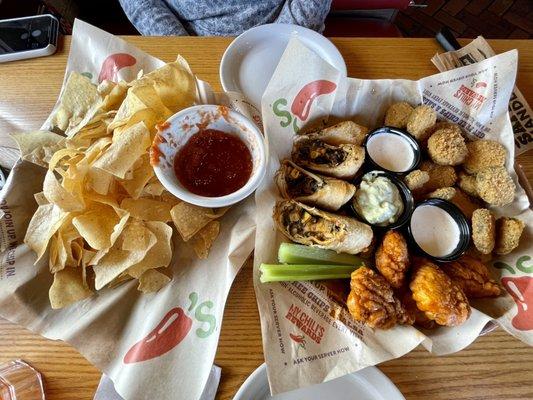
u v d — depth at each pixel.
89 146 0.40
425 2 1.05
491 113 0.44
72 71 0.46
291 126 0.42
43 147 0.40
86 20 0.82
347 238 0.37
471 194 0.44
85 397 0.34
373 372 0.34
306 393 0.34
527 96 0.51
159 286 0.37
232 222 0.40
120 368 0.33
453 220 0.41
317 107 0.44
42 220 0.37
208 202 0.36
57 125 0.44
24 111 0.49
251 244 0.38
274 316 0.35
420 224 0.41
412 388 0.35
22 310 0.35
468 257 0.40
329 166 0.42
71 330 0.34
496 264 0.40
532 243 0.39
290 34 0.53
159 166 0.37
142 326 0.35
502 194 0.40
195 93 0.43
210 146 0.41
